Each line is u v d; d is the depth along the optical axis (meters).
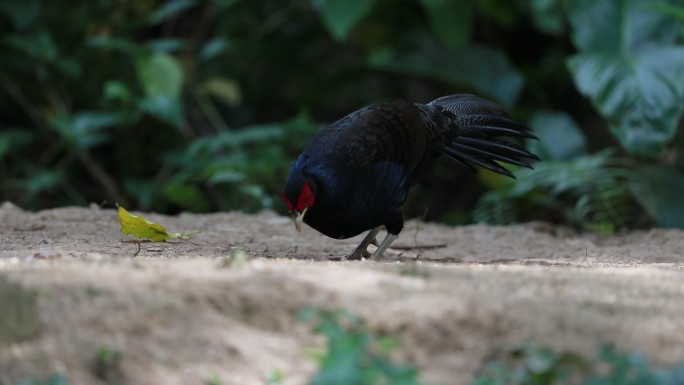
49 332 5.20
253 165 15.85
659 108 15.01
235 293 5.65
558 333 5.38
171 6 19.34
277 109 22.73
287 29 21.70
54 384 4.71
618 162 16.14
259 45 21.17
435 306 5.60
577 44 16.25
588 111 20.67
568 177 14.50
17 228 10.34
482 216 15.53
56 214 11.61
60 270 6.10
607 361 4.99
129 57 19.23
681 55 15.55
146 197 17.70
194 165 17.00
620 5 16.30
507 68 18.70
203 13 22.19
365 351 5.11
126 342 5.14
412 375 4.58
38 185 16.97
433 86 21.95
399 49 19.67
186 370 5.02
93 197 19.25
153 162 19.25
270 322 5.46
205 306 5.54
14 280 5.57
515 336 5.34
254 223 11.91
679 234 11.92
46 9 18.91
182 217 12.19
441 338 5.32
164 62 17.58
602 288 6.40
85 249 8.73
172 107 17.33
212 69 20.73
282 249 9.84
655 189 14.92
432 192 20.56
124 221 9.06
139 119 18.48
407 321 5.43
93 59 19.12
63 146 18.22
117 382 4.92
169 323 5.34
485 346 5.27
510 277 6.57
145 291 5.66
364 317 5.45
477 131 10.16
